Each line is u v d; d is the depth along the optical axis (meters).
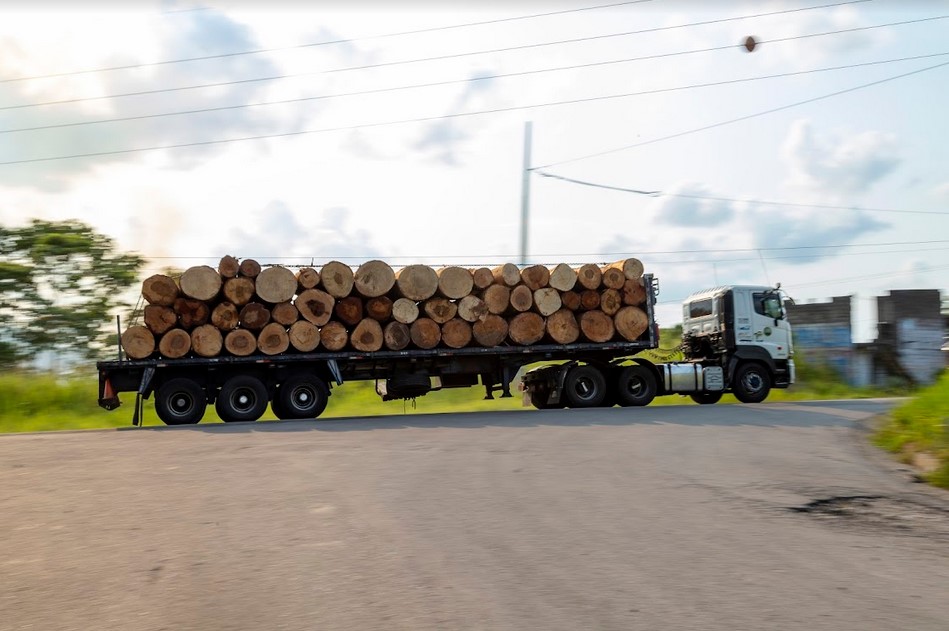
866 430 15.39
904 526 7.43
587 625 4.79
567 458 11.42
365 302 20.77
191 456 11.91
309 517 7.68
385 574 5.85
